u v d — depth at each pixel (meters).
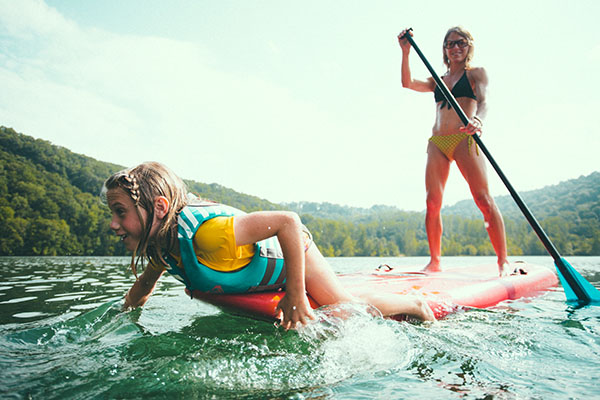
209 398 1.08
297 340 1.60
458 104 3.62
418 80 3.99
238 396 1.11
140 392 1.09
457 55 3.72
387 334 1.71
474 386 1.24
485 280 3.17
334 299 1.87
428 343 1.68
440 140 3.75
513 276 3.44
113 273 5.91
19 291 3.47
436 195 3.87
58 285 4.00
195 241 1.63
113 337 1.67
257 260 1.79
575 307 2.75
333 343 1.57
